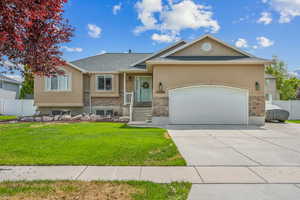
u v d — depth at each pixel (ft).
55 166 15.71
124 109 51.72
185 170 15.11
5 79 86.22
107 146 21.59
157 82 43.68
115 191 11.25
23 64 16.99
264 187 12.16
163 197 10.56
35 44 15.62
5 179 13.01
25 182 12.48
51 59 17.74
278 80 122.31
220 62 42.27
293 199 10.65
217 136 29.19
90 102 58.44
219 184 12.56
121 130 32.89
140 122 45.68
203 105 43.42
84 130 32.35
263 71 42.98
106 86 58.49
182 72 43.68
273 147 22.58
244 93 43.27
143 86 58.13
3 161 16.46
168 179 13.29
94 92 58.23
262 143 24.64
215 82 43.32
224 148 22.06
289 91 118.83
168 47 57.82
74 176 13.66
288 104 59.93
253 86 43.09
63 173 14.23
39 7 12.63
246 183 12.75
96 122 44.88
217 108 43.32
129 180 12.93
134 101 57.21
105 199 10.28
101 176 13.70
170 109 43.42
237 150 21.20
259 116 42.88
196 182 12.85
